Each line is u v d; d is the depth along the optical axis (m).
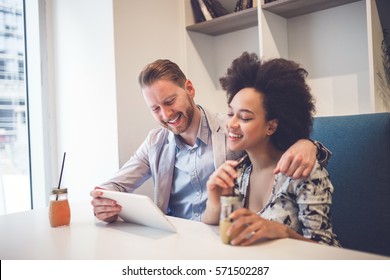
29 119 2.33
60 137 2.32
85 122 2.14
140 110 2.07
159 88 1.38
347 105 1.92
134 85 2.03
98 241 0.96
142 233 1.03
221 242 0.91
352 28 1.87
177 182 1.55
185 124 1.44
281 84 1.05
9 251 0.90
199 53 2.37
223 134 1.48
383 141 1.27
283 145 1.12
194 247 0.88
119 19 1.95
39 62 2.25
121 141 1.97
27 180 2.34
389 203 1.25
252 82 1.09
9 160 2.27
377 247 1.27
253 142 1.06
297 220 1.03
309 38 2.03
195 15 2.31
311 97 1.14
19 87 2.30
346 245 1.34
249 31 2.29
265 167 1.13
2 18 2.22
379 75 1.61
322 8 1.94
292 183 1.02
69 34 2.19
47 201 2.30
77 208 1.39
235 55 2.37
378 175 1.27
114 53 1.93
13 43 2.27
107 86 1.99
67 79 2.24
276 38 2.01
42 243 0.96
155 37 2.14
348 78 1.90
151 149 1.59
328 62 1.97
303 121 1.11
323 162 1.06
